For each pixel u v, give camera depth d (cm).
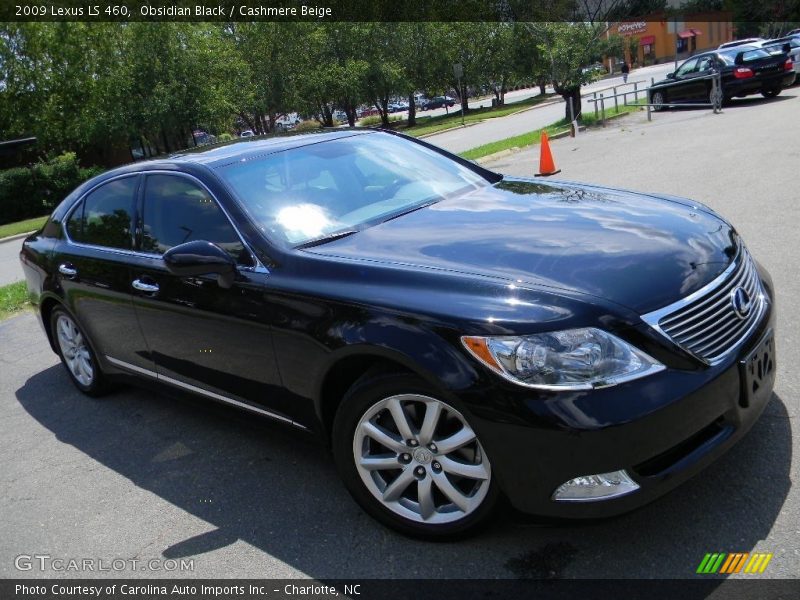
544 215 337
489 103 6500
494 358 251
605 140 1566
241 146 416
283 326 316
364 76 4672
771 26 5862
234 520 333
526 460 250
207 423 440
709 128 1469
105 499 371
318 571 288
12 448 452
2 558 333
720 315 273
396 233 334
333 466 367
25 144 3300
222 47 3600
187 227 376
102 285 424
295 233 345
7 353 659
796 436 319
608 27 2042
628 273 270
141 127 3253
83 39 3023
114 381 473
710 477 301
